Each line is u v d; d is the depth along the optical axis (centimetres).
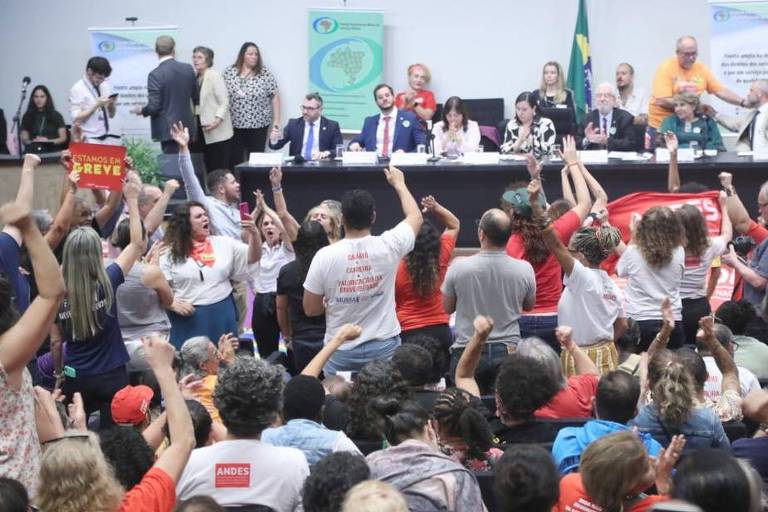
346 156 1107
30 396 379
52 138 1365
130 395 491
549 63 1247
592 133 1155
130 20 1429
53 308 365
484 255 603
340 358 593
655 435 454
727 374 508
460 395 414
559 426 470
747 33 1291
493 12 1399
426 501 350
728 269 834
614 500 350
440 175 1080
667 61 1255
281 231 775
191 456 379
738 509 295
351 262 580
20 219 357
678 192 897
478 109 1349
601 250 609
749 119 1148
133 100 1375
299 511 368
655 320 669
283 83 1434
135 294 658
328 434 419
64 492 320
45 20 1452
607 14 1386
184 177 859
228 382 381
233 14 1430
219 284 707
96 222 784
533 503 322
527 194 685
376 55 1384
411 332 637
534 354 496
